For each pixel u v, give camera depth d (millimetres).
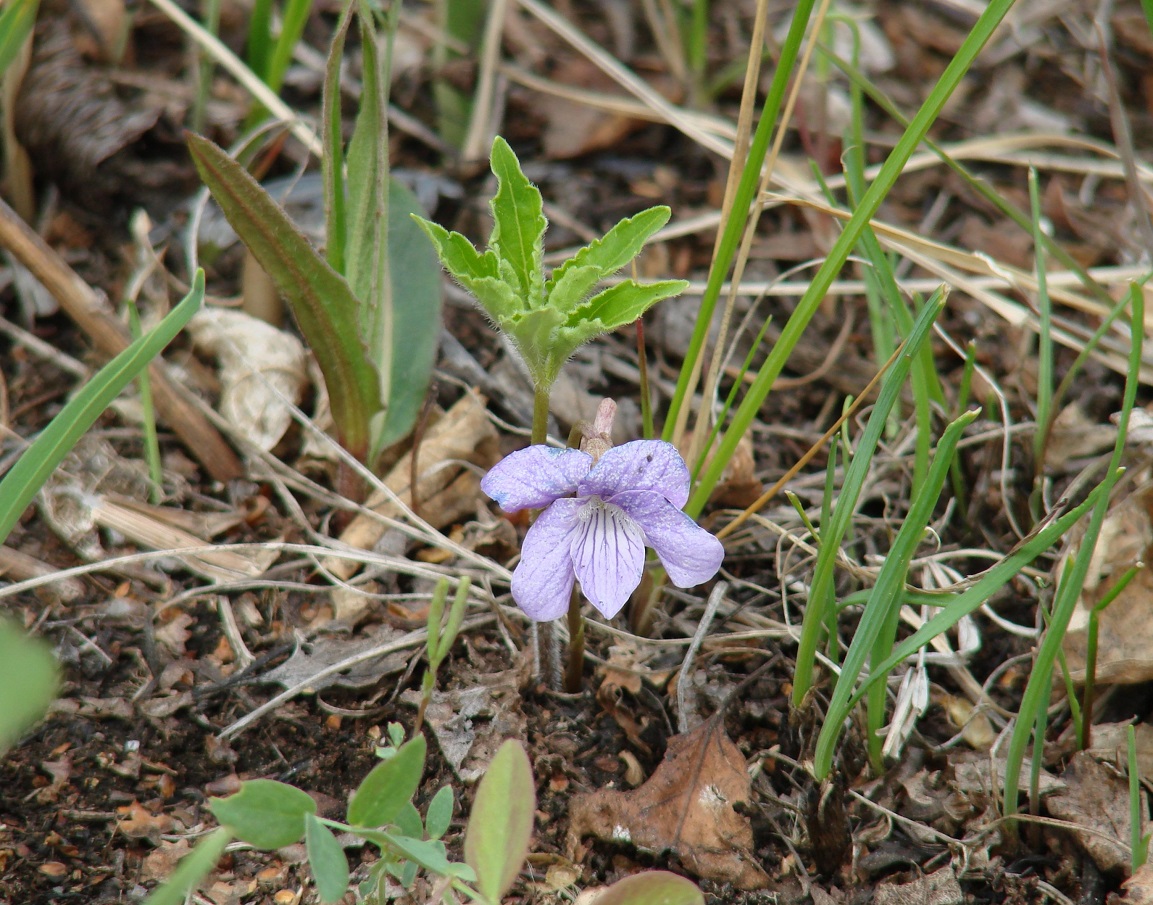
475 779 370
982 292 419
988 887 364
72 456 398
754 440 423
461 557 397
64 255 427
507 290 353
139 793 368
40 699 310
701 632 385
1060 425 412
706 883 364
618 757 377
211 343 414
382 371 401
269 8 436
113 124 436
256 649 385
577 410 421
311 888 360
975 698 386
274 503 405
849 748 377
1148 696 381
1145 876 359
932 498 353
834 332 437
